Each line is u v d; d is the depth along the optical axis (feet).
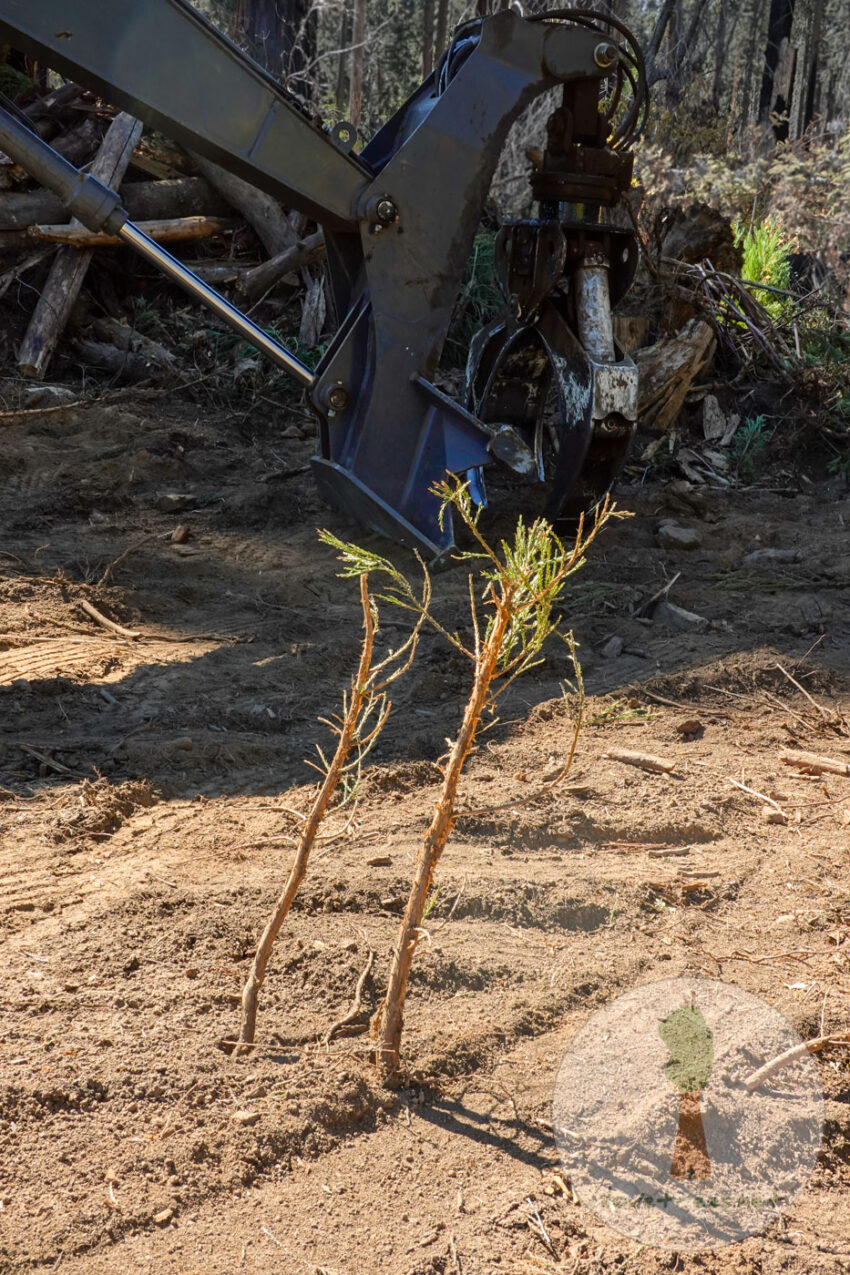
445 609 19.04
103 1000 8.86
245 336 21.22
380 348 20.93
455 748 8.00
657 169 45.27
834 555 23.27
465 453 20.66
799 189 49.85
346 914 10.32
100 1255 6.63
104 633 17.76
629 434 21.50
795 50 80.74
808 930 10.48
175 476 26.55
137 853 11.41
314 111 21.35
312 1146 7.57
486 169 20.95
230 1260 6.65
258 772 13.41
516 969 9.64
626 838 12.24
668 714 15.51
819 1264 6.86
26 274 33.12
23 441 27.61
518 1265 6.71
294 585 20.13
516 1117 7.95
